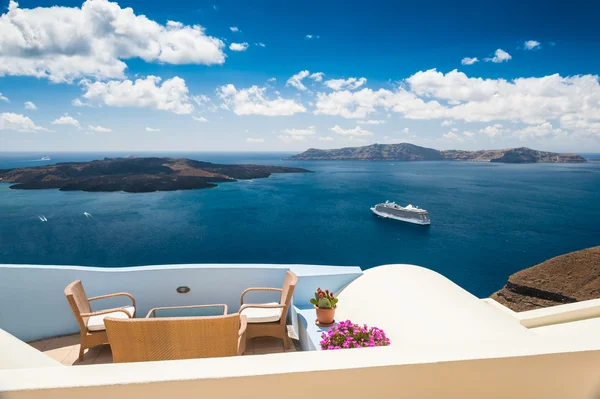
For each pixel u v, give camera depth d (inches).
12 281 122.4
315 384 40.8
